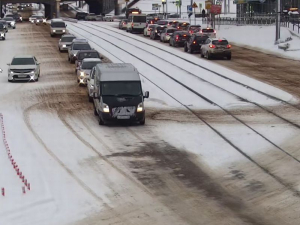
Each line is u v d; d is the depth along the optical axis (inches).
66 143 1008.2
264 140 1024.2
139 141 1024.2
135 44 2871.6
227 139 1034.1
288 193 750.5
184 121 1183.6
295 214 676.1
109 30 3885.3
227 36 3152.1
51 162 890.7
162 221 657.0
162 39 3014.3
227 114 1248.8
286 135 1058.7
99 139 1039.6
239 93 1489.9
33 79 1716.3
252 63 2133.4
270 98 1419.8
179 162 896.9
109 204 711.1
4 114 1251.8
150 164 886.4
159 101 1395.2
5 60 2251.5
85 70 1637.6
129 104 1138.0
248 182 797.9
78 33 3550.7
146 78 1734.7
